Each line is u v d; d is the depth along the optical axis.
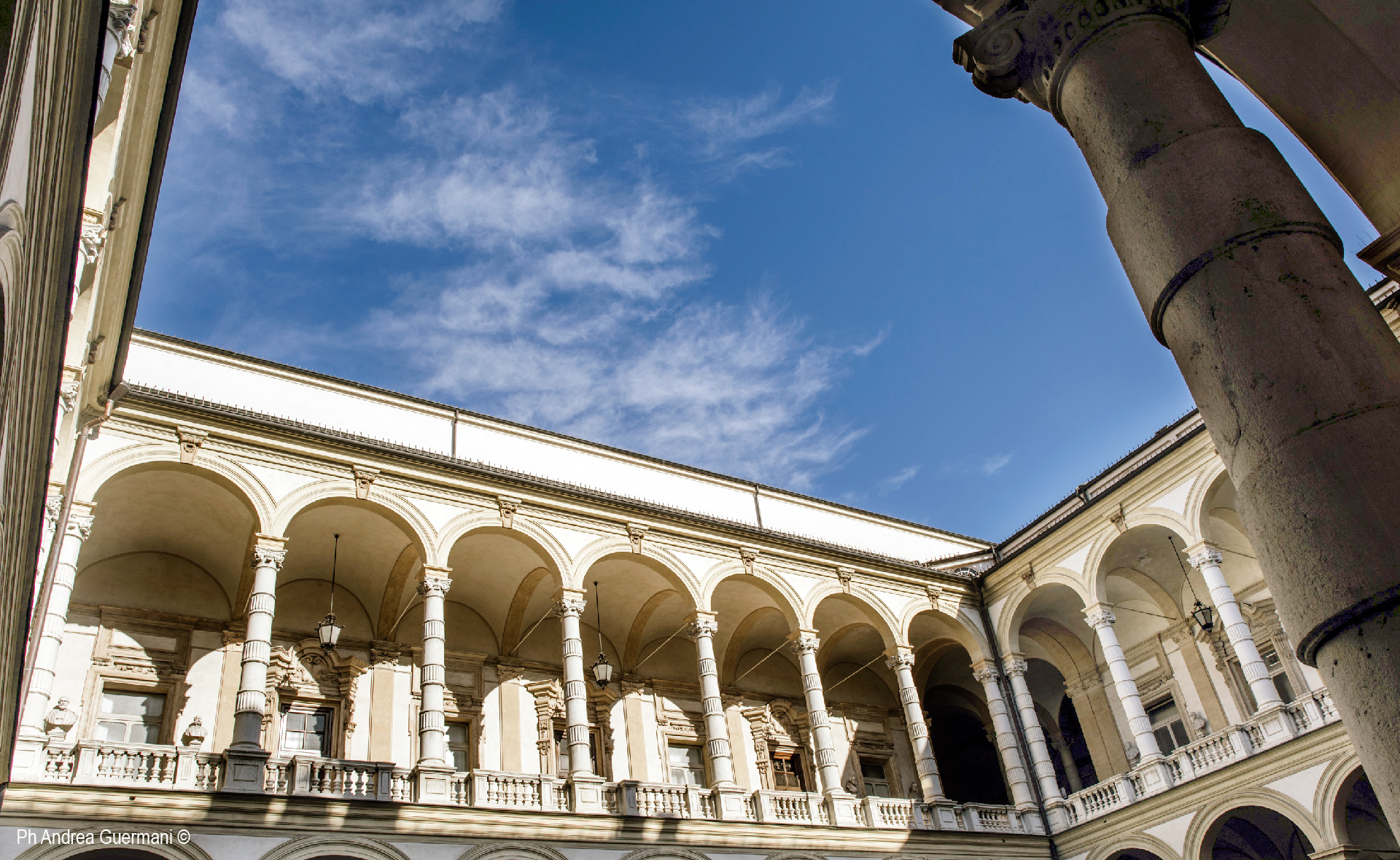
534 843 21.83
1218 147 5.46
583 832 22.55
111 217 16.83
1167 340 5.50
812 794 27.14
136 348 25.02
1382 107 7.03
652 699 31.73
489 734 28.27
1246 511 4.86
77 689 23.41
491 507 26.33
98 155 14.75
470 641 29.44
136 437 22.23
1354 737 4.35
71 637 23.92
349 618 27.83
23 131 5.63
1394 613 4.20
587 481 30.64
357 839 19.84
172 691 24.44
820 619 34.50
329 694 26.53
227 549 25.67
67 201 8.34
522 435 30.17
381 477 25.00
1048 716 37.88
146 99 16.48
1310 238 5.14
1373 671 4.22
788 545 31.02
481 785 22.16
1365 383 4.68
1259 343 4.88
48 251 7.95
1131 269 5.67
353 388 27.83
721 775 25.86
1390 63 6.86
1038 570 32.50
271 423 23.69
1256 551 4.83
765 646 35.09
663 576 29.89
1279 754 25.31
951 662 38.12
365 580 27.95
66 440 17.34
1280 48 7.27
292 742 25.61
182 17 15.97
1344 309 4.91
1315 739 24.69
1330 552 4.40
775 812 26.14
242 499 23.06
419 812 20.77
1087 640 35.41
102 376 20.52
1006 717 31.78
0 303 5.94
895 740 36.41
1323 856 23.91
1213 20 6.35
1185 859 26.70
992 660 32.91
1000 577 33.72
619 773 29.88
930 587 33.31
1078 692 35.53
